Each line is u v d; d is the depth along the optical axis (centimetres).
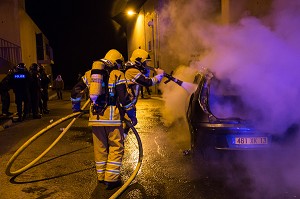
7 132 888
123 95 422
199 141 467
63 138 766
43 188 444
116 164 434
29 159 593
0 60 1805
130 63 463
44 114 1271
